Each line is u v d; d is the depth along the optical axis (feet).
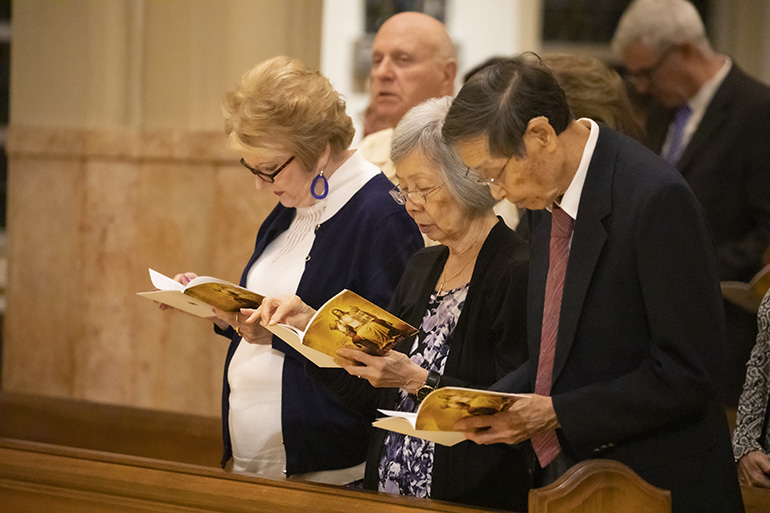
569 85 18.83
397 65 24.63
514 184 12.76
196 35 30.04
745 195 26.45
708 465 12.62
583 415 12.20
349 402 15.94
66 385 31.32
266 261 18.06
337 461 16.92
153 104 30.68
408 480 14.73
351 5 50.52
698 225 12.14
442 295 15.11
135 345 30.68
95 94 31.04
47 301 31.53
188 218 30.07
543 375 13.29
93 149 30.86
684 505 12.45
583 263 12.64
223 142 29.45
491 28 50.55
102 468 15.31
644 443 12.66
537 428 12.47
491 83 12.60
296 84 16.47
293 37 29.66
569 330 12.69
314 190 17.20
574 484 11.96
